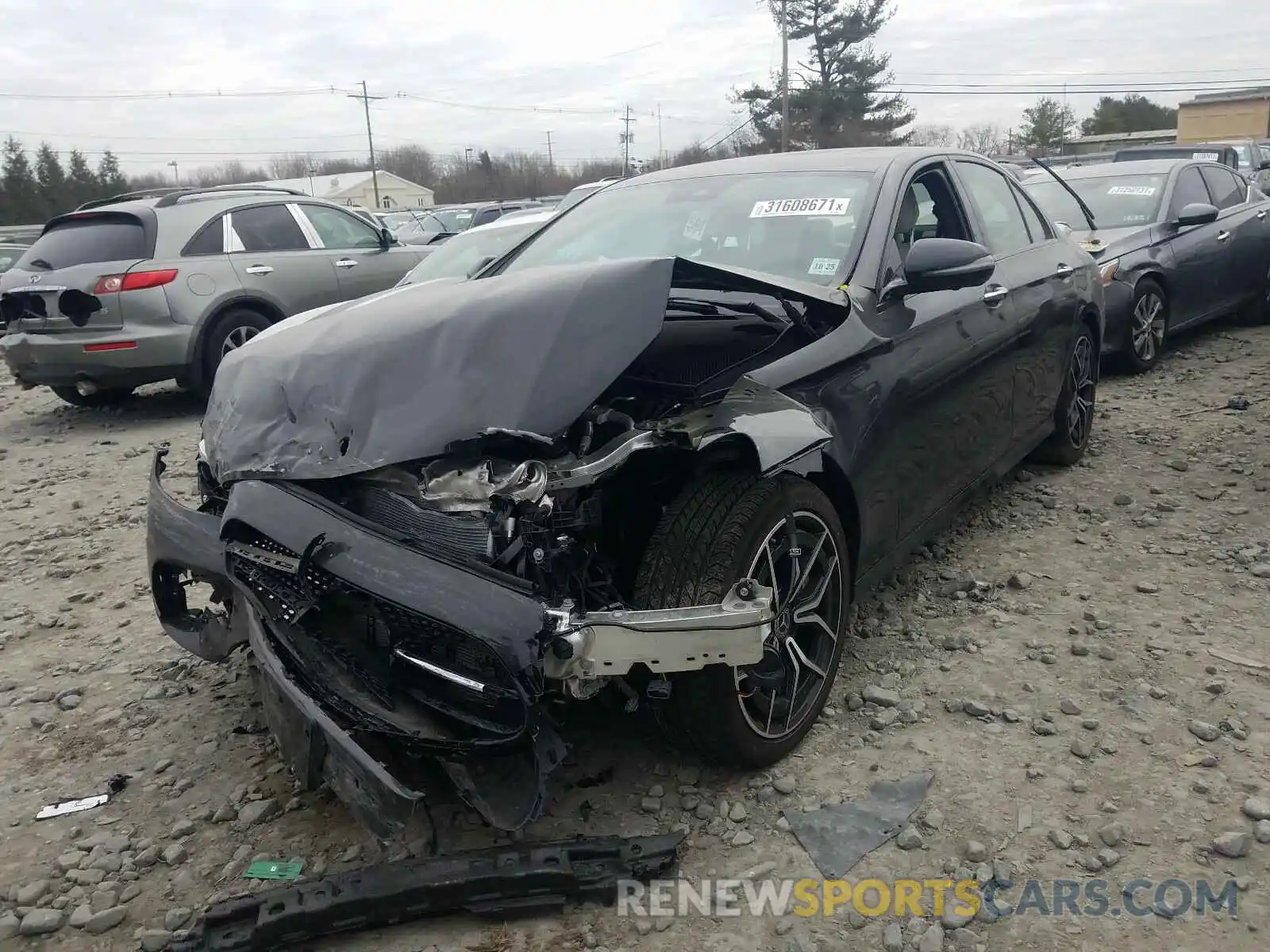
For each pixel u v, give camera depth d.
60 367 7.79
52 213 58.81
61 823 2.90
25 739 3.36
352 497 2.65
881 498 3.37
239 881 2.60
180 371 8.12
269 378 2.83
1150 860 2.53
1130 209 8.39
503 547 2.41
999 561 4.38
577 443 2.57
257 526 2.59
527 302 2.69
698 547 2.61
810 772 2.93
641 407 2.81
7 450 7.65
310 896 2.41
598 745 3.08
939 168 4.26
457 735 2.42
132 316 7.80
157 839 2.80
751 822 2.73
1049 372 4.93
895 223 3.68
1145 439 6.08
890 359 3.38
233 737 3.30
